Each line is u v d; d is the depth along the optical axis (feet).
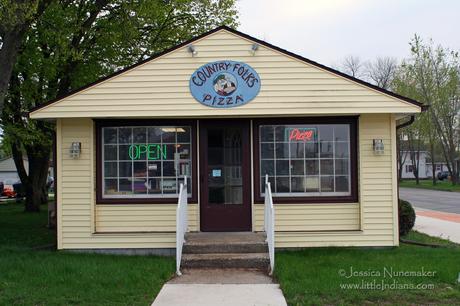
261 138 34.63
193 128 34.50
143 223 34.35
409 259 29.94
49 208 49.29
